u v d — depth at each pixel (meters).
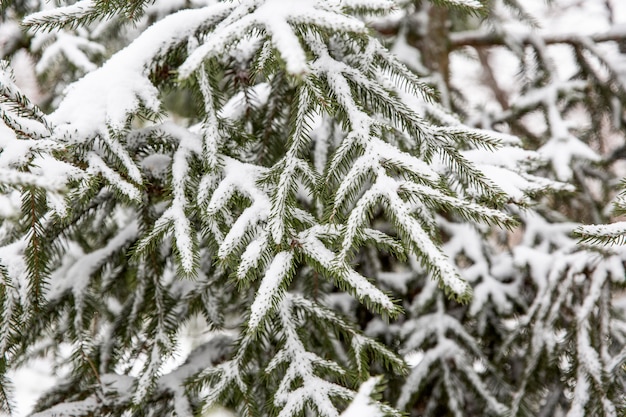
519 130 3.92
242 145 2.29
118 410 2.38
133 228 2.53
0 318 2.24
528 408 2.52
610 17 4.41
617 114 3.71
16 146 2.08
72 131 2.16
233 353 2.31
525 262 2.80
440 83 3.44
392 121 2.34
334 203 2.12
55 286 2.47
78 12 2.21
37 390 5.43
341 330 2.30
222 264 2.14
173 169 2.24
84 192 2.14
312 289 2.49
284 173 2.17
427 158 2.21
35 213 2.16
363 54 2.27
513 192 2.20
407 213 2.10
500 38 4.04
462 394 2.70
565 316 2.71
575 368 2.41
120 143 2.19
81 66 2.94
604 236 2.14
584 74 3.82
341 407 2.38
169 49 2.25
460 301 2.06
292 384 2.24
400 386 2.75
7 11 2.95
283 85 2.41
